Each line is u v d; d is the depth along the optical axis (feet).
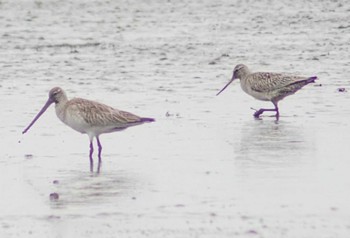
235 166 56.80
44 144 64.49
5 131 68.59
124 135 66.69
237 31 121.29
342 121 69.82
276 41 111.75
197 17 135.85
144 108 75.87
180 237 44.04
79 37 119.03
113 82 88.28
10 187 53.57
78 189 52.75
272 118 72.23
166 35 119.24
